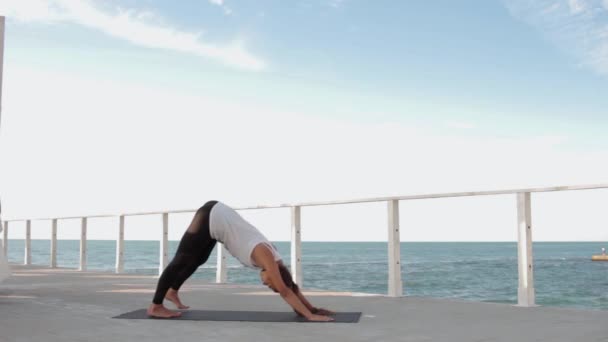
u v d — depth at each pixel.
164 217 7.71
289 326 3.48
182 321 3.69
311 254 67.75
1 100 5.19
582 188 4.05
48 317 3.84
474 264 42.38
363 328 3.39
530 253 4.38
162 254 7.72
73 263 40.25
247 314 3.99
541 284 27.28
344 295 5.27
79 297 5.13
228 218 3.89
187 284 6.52
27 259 10.76
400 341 2.96
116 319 3.76
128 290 5.81
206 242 3.99
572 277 31.38
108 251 67.69
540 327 3.37
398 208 5.16
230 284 6.54
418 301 4.75
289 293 3.78
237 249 3.88
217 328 3.41
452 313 4.01
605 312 4.02
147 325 3.51
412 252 78.62
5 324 3.53
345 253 70.62
